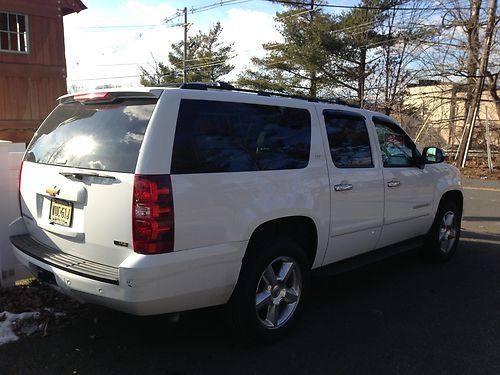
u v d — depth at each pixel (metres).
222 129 3.53
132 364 3.49
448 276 5.72
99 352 3.64
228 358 3.61
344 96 31.27
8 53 12.56
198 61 46.44
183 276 3.20
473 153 23.14
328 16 30.27
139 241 3.04
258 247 3.76
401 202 5.23
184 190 3.19
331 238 4.33
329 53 29.64
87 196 3.31
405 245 5.53
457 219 6.46
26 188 4.01
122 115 3.38
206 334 3.99
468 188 15.71
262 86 33.91
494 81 21.53
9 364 3.42
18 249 3.86
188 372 3.40
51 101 13.36
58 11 13.30
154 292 3.08
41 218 3.81
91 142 3.45
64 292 3.49
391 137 5.30
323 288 5.23
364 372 3.46
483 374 3.47
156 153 3.12
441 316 4.50
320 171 4.18
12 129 12.77
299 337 4.00
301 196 3.94
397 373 3.46
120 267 3.04
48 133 3.98
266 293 3.82
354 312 4.56
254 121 3.77
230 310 3.68
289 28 30.86
